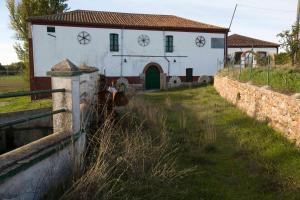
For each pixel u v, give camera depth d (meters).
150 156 5.93
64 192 4.41
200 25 28.95
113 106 8.64
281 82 9.97
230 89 15.26
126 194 4.63
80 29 25.02
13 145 7.57
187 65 28.20
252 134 8.84
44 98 22.80
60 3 30.53
